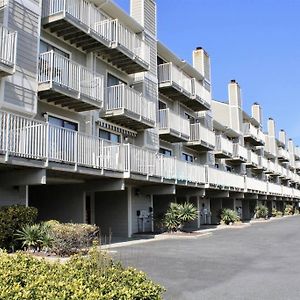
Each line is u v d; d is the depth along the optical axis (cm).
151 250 1517
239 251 1517
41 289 444
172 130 2519
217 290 846
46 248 1224
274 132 6347
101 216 2252
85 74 1725
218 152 3547
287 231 2617
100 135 2020
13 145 1228
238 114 4512
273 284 911
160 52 2723
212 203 3869
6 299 418
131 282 502
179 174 2400
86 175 1659
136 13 2445
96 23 1897
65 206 1953
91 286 468
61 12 1631
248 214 4750
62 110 1756
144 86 2352
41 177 1333
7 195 1391
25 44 1488
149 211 2409
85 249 1225
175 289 850
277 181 6312
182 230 2464
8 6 1434
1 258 606
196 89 2983
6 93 1387
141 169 1942
